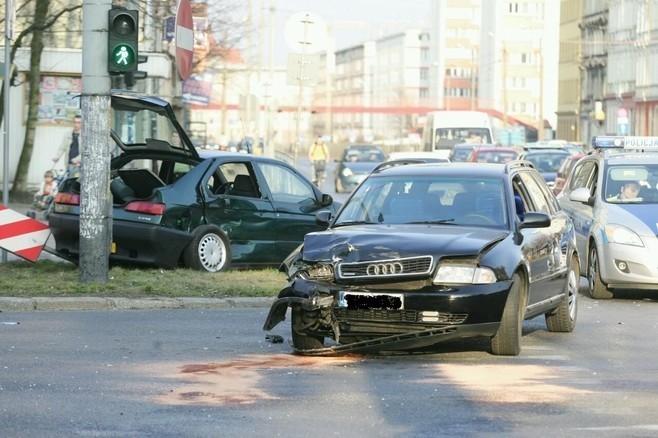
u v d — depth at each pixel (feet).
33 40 163.12
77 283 73.41
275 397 41.78
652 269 78.54
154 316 65.67
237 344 55.42
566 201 92.07
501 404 40.70
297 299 50.34
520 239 54.19
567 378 46.29
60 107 177.47
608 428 36.91
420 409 39.75
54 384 44.16
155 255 80.07
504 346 51.67
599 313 72.08
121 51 72.13
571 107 631.56
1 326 60.59
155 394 42.27
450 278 49.80
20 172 163.73
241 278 78.48
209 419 38.06
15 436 35.63
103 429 36.60
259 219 85.05
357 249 50.67
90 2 73.00
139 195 85.40
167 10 164.55
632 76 521.24
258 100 190.90
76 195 82.58
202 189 82.53
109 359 50.37
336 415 38.75
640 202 82.74
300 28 121.08
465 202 56.13
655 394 42.91
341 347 50.83
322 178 237.66
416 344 49.88
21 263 84.89
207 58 235.20
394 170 59.06
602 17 573.33
